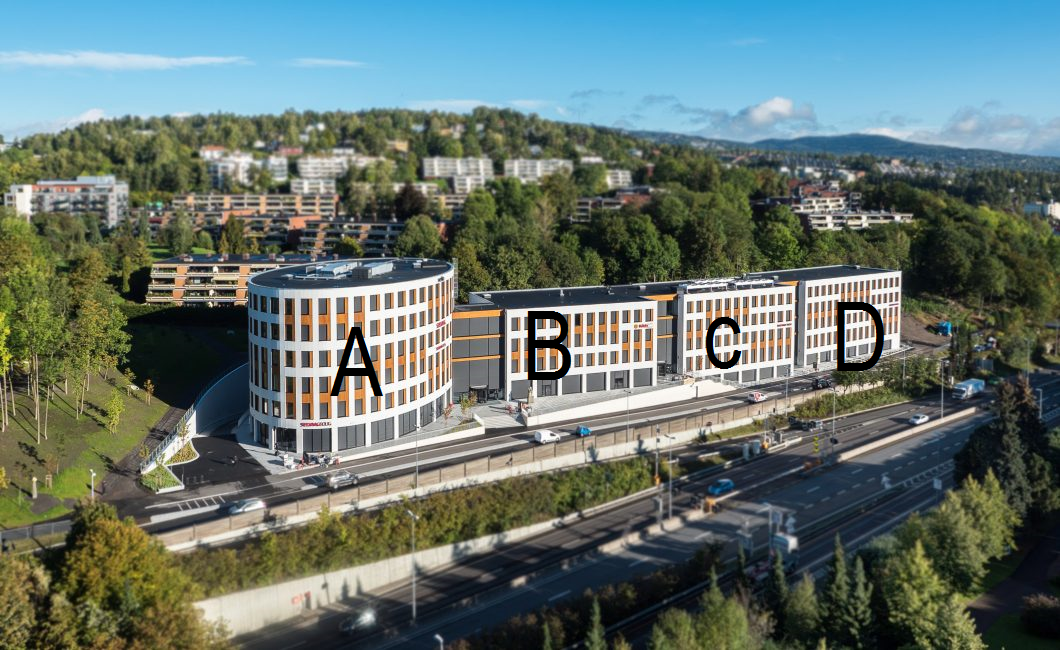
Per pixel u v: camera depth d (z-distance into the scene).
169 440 151.62
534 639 98.31
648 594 111.31
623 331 195.62
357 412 153.12
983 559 116.44
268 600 111.38
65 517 122.31
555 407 181.50
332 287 150.75
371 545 120.44
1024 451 140.00
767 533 135.88
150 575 98.62
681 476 160.38
